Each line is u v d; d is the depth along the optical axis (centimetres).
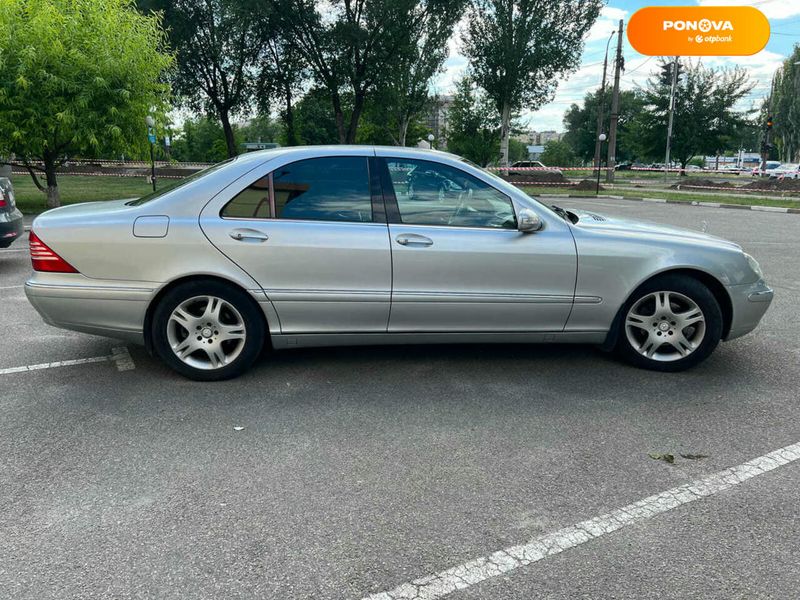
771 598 212
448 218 405
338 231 393
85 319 395
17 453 312
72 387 400
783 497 274
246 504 268
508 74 3391
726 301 428
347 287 396
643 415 362
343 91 2989
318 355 466
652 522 256
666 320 428
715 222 1484
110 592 214
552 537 246
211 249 386
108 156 1506
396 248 394
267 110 3155
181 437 331
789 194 2542
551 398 387
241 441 327
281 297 394
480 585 218
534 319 414
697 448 321
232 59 2917
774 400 385
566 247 405
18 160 1488
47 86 1304
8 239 755
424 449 319
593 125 8425
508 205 410
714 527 252
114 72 1376
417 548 238
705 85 4897
